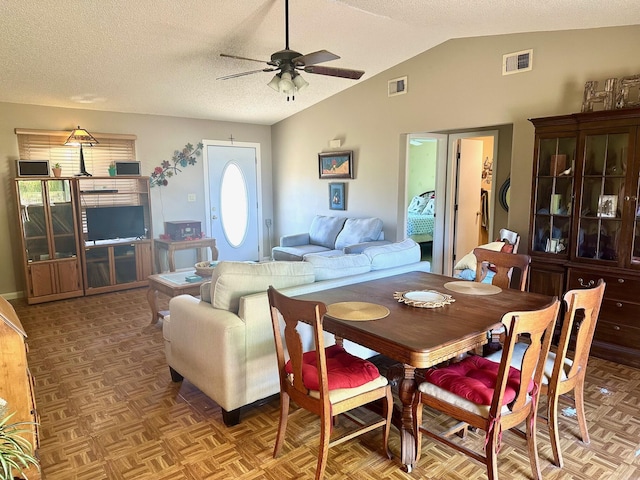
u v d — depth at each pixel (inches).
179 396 116.6
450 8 138.6
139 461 89.4
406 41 181.6
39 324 173.8
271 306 84.9
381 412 93.4
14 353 69.6
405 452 85.7
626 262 130.6
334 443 81.9
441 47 189.5
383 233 225.6
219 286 102.2
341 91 240.4
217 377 100.3
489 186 274.4
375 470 86.3
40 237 202.2
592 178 137.9
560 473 84.4
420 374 91.0
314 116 260.5
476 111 180.2
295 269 109.6
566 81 153.7
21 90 191.9
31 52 158.4
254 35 163.6
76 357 142.0
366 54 194.1
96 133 225.0
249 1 138.5
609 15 129.4
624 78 133.3
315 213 270.4
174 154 257.9
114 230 223.5
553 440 86.0
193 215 269.4
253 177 293.9
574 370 86.7
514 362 91.6
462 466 87.4
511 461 88.2
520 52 164.6
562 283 145.7
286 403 89.1
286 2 134.8
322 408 77.2
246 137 287.3
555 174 147.1
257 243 301.3
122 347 150.4
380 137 222.4
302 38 170.9
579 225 140.7
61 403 113.0
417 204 342.0
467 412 75.7
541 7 128.0
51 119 216.1
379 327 81.0
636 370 128.9
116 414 107.7
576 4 121.7
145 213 239.0
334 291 107.7
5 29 140.7
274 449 91.5
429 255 312.7
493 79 173.5
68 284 209.6
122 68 181.3
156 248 251.4
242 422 103.8
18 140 207.6
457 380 79.7
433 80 194.4
